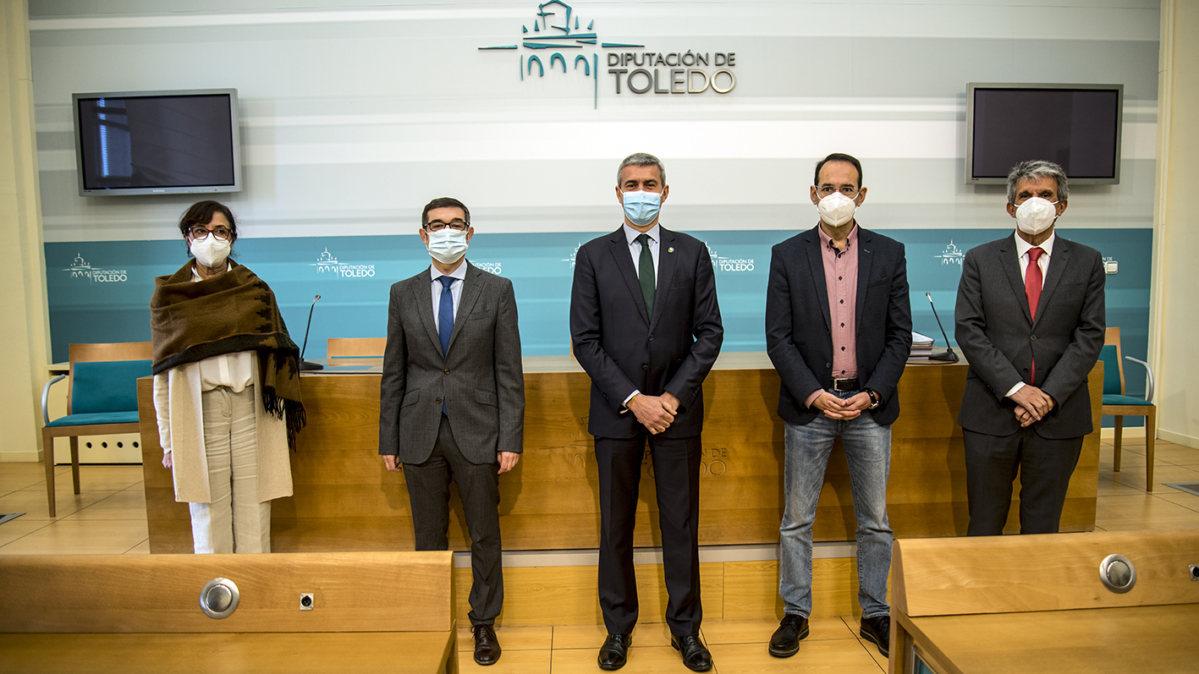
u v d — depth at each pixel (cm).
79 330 407
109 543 274
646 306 181
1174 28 409
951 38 407
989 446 182
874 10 404
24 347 402
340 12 398
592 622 213
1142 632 81
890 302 189
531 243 409
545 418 209
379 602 86
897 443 214
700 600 196
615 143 405
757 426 212
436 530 190
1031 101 401
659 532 211
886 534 193
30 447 406
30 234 402
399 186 406
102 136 392
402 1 398
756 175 408
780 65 404
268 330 191
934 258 415
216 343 180
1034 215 175
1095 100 402
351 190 405
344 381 209
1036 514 181
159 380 179
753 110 406
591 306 183
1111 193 418
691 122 405
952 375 213
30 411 404
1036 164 181
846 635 204
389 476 210
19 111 396
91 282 406
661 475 182
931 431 214
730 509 213
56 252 405
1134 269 424
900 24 405
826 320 187
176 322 177
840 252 191
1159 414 428
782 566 200
